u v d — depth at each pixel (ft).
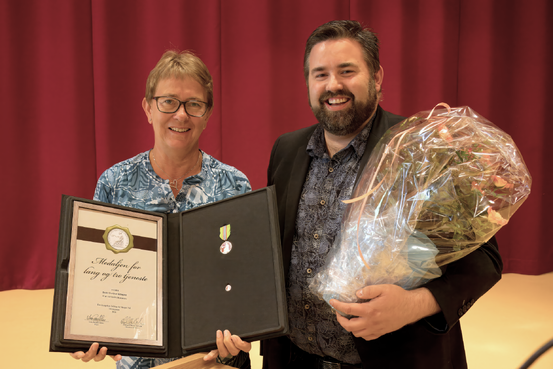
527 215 12.72
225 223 3.06
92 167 11.49
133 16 11.27
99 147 11.22
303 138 4.24
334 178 3.82
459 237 2.60
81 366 7.20
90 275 2.84
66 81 11.12
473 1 12.50
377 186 2.72
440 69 12.23
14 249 11.23
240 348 2.74
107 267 2.91
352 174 3.75
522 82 12.66
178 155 4.01
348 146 3.76
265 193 3.00
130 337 2.82
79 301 2.75
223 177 4.21
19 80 11.01
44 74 11.07
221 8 11.73
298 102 11.98
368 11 12.07
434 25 12.16
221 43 11.80
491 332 8.36
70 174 11.28
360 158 3.74
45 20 10.96
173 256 3.17
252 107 11.93
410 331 3.25
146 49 11.36
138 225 3.12
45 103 11.12
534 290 11.12
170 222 3.28
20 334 8.37
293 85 11.95
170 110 3.84
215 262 3.00
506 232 12.82
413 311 2.68
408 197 2.60
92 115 11.40
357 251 2.66
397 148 2.76
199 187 4.13
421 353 3.24
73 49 11.08
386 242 2.56
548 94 12.60
